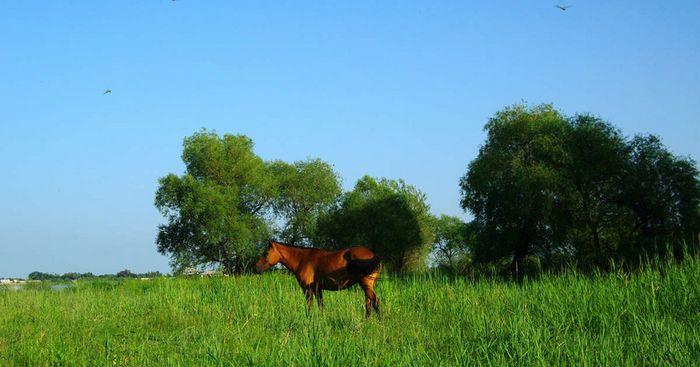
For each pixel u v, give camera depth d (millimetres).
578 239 44844
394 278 19344
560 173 42750
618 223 43219
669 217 43000
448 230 91125
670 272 13906
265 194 67312
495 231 44844
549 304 13539
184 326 13953
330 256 15023
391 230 69312
